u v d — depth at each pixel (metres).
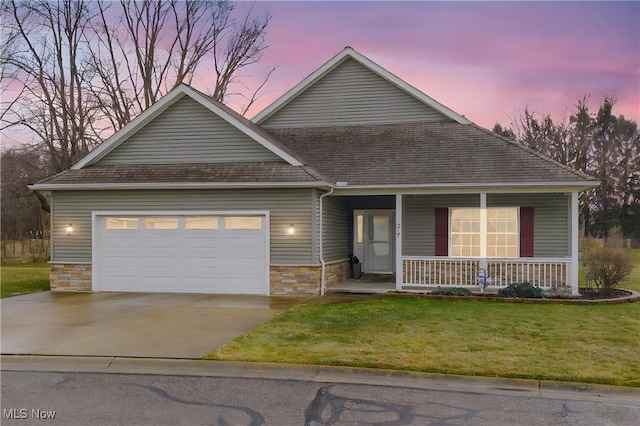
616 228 42.44
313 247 13.30
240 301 12.34
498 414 5.30
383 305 11.47
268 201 13.51
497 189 13.16
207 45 30.89
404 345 7.80
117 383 6.35
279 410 5.40
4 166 27.84
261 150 14.32
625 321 9.66
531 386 6.14
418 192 13.63
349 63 17.42
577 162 40.16
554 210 14.70
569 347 7.68
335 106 17.48
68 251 14.44
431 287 13.71
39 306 11.64
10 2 24.62
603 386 5.99
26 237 34.44
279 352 7.39
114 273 14.29
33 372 6.84
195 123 14.67
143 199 14.06
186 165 14.55
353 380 6.43
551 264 13.08
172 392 6.00
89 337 8.45
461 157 14.44
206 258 13.87
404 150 15.25
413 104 16.98
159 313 10.69
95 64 28.33
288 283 13.37
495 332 8.69
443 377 6.39
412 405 5.55
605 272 12.88
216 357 7.18
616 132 41.53
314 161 15.16
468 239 15.30
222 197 13.71
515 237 14.99
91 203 14.32
